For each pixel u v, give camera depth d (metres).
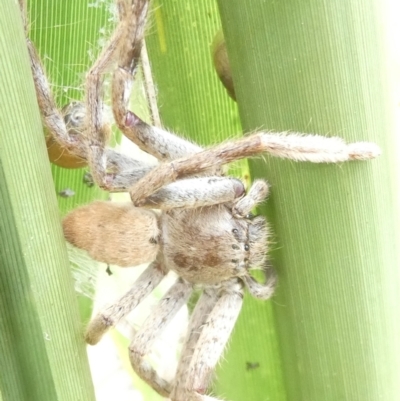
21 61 0.11
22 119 0.11
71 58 0.13
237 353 0.14
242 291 0.13
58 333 0.12
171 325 0.15
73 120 0.13
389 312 0.12
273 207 0.12
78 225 0.13
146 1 0.12
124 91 0.12
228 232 0.13
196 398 0.13
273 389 0.14
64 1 0.13
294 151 0.11
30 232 0.11
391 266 0.12
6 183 0.11
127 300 0.13
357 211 0.11
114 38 0.12
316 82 0.11
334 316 0.12
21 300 0.11
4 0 0.11
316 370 0.12
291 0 0.11
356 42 0.11
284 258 0.12
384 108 0.11
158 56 0.13
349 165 0.11
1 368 0.12
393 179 0.11
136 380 0.15
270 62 0.11
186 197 0.13
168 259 0.13
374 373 0.12
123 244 0.13
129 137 0.12
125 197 0.14
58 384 0.12
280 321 0.12
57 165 0.13
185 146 0.13
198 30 0.13
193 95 0.13
